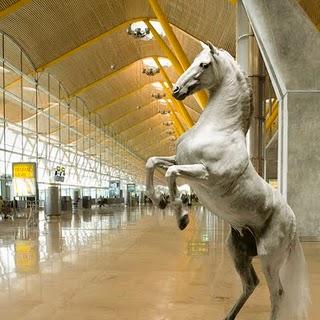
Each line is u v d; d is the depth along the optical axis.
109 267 8.44
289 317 4.11
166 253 10.21
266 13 10.86
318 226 10.97
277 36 10.92
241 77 3.94
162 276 7.52
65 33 25.58
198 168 3.59
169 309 5.46
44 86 30.20
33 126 29.05
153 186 3.98
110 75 36.12
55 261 9.20
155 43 33.25
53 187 26.67
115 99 45.00
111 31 27.62
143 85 45.56
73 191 38.09
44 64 27.95
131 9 25.89
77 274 7.77
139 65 39.41
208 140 3.69
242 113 3.90
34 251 10.73
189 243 12.07
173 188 3.56
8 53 24.67
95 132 45.91
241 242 4.28
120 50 32.88
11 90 25.56
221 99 3.88
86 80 34.97
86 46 28.08
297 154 11.03
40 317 5.17
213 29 22.20
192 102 41.19
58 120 33.91
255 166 14.20
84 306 5.64
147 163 3.97
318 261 8.36
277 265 4.05
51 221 22.61
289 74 11.01
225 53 4.00
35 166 19.88
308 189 11.00
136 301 5.88
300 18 10.90
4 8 20.20
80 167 40.53
